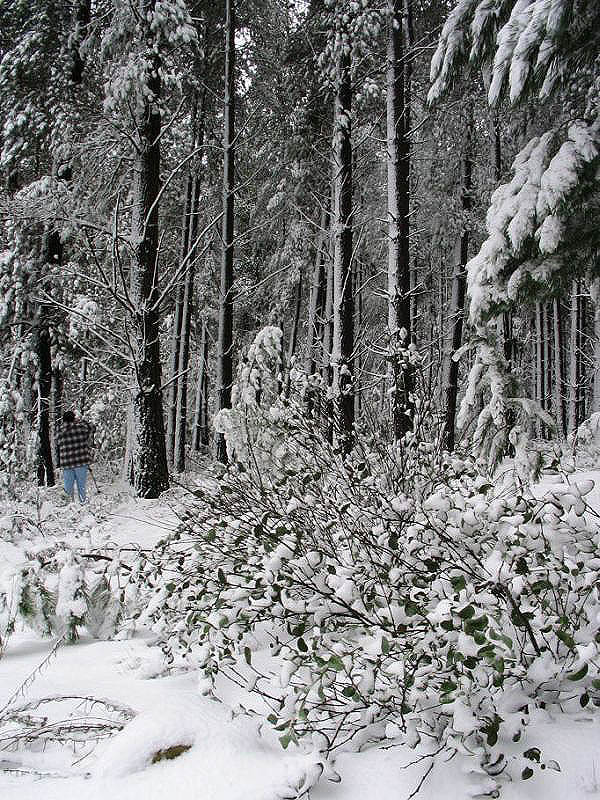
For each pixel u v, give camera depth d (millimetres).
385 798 1929
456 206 14156
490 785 1872
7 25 14023
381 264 16891
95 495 10828
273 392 5543
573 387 17844
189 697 2615
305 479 3596
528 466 4969
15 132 13109
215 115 15156
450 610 2094
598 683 2084
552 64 5465
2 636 3482
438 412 4461
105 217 10781
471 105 12734
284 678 2219
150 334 10055
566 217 5133
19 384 13992
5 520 6520
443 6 12469
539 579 2396
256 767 2094
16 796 2025
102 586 3736
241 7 14109
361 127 13719
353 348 11109
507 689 2301
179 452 17781
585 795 1824
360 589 2662
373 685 2109
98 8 12641
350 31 10516
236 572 3254
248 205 16812
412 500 3113
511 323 14773
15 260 12367
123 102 10422
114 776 2070
